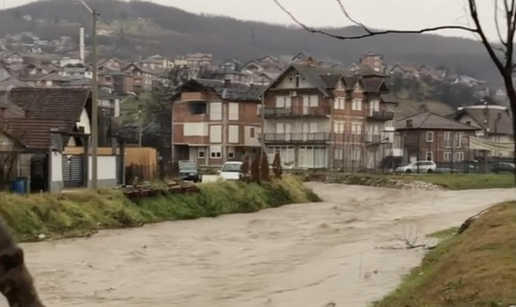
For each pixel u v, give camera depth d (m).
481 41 6.36
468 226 22.31
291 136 84.19
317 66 88.38
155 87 99.62
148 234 29.20
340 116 83.56
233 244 26.53
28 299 3.00
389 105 91.12
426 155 92.62
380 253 22.20
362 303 14.80
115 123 87.12
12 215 26.86
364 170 81.31
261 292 17.03
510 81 6.15
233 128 85.00
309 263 21.39
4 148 36.84
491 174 74.62
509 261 13.97
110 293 17.16
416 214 38.38
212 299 16.31
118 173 44.97
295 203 45.97
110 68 149.38
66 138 41.06
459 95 144.25
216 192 39.69
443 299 12.83
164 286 18.09
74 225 28.84
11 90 44.06
